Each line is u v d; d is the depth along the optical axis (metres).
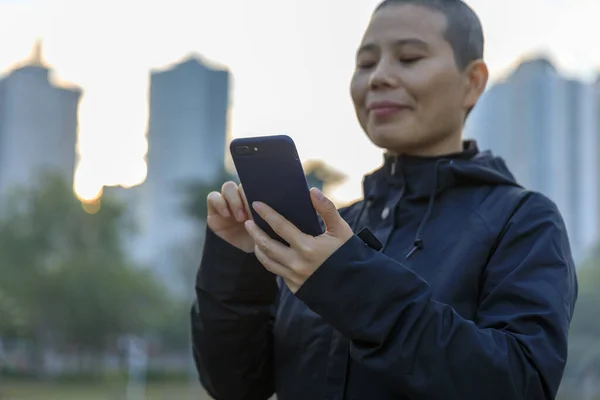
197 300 1.34
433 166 1.30
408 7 1.34
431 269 1.20
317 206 1.01
